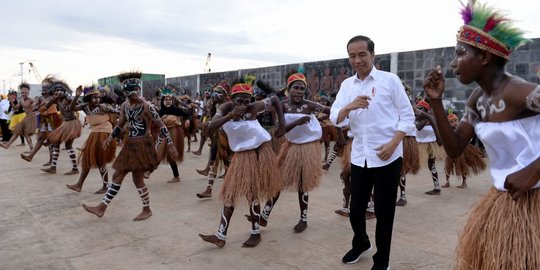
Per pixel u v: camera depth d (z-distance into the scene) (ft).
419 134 19.85
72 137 23.65
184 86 74.90
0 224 15.11
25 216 16.10
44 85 25.88
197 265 11.53
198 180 23.11
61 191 20.13
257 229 13.00
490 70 6.31
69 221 15.48
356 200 10.87
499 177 6.42
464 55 6.37
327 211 16.88
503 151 6.34
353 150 10.85
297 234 14.08
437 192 20.16
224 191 12.68
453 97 34.83
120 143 35.88
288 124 13.41
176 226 14.93
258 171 12.59
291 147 14.46
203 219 15.76
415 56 37.40
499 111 6.19
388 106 10.23
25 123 33.27
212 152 18.95
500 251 6.15
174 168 22.43
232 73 62.34
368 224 15.19
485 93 6.53
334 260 11.87
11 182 22.12
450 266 11.37
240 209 17.17
